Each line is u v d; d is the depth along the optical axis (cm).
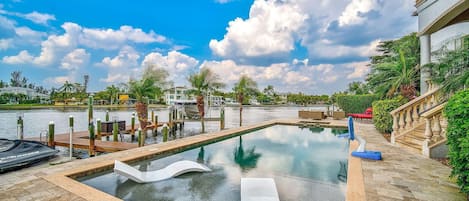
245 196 352
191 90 1636
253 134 1103
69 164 516
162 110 4175
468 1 612
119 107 4728
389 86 1361
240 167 584
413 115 720
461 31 855
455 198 320
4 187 386
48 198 346
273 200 343
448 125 337
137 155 607
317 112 1712
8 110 3969
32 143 747
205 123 2098
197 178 497
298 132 1166
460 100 308
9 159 625
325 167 584
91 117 1251
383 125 961
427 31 830
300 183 471
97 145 893
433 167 466
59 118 2445
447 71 693
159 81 1141
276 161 643
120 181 471
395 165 480
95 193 364
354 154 555
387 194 334
